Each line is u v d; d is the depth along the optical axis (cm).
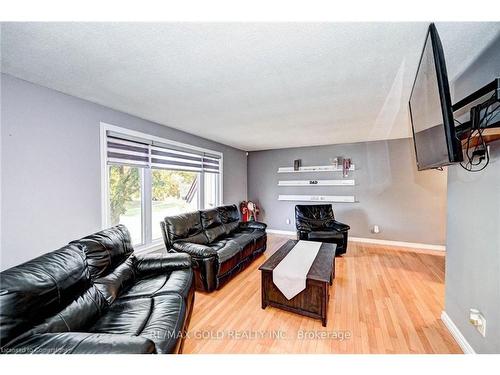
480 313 139
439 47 108
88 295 140
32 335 99
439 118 113
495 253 125
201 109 253
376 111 260
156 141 306
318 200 499
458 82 163
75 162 213
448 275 185
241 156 555
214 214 354
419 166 166
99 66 160
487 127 107
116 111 253
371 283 267
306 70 167
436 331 179
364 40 131
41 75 171
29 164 181
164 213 343
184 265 208
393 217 432
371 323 190
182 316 145
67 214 206
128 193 284
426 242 407
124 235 212
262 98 221
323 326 186
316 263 224
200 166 403
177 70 166
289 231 537
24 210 178
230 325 189
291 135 391
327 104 238
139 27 119
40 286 110
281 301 207
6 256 169
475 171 142
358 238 461
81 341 96
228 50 141
